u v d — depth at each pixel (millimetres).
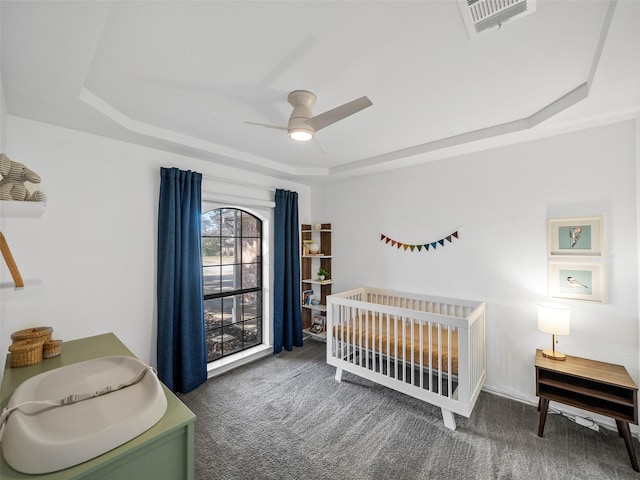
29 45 1220
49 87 1562
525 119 2225
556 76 1637
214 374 2998
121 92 1789
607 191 2158
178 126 2330
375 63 1509
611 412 1856
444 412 2182
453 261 2949
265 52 1415
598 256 2184
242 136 2555
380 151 2979
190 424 977
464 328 2084
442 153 2801
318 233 4195
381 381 2541
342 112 1590
